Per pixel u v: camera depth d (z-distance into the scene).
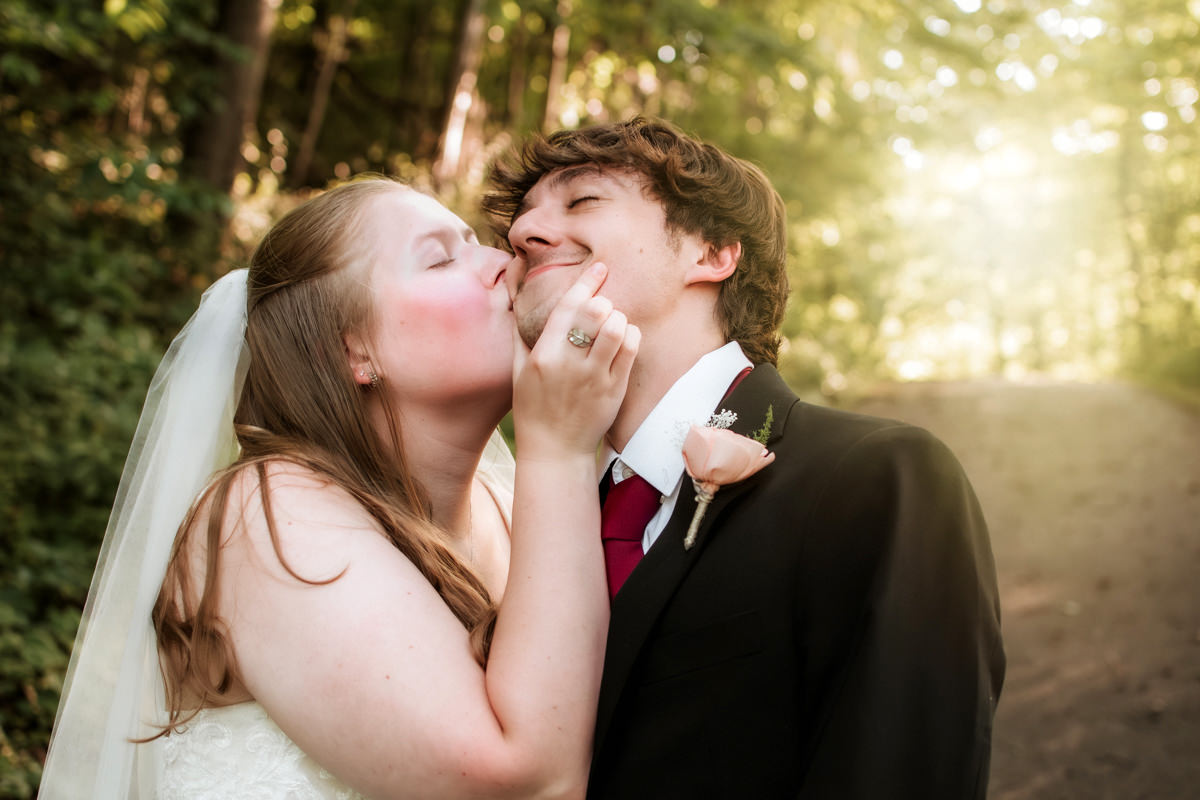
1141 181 19.36
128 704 1.73
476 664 1.48
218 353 1.87
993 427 13.27
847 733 1.19
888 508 1.30
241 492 1.60
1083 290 24.41
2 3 5.30
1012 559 7.17
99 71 7.16
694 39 9.85
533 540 1.50
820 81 10.69
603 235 1.59
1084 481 9.61
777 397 1.54
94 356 5.29
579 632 1.45
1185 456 10.43
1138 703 4.75
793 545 1.36
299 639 1.45
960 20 12.38
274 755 1.57
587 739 1.42
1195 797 3.91
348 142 11.17
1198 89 15.95
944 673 1.21
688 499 1.45
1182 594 6.11
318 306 1.80
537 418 1.55
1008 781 4.18
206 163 7.50
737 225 1.64
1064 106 16.11
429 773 1.38
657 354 1.60
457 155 9.18
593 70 12.16
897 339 24.77
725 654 1.36
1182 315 19.28
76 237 6.33
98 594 1.97
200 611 1.52
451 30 11.20
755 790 1.34
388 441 1.82
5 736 3.15
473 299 1.76
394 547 1.60
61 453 4.46
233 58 7.20
